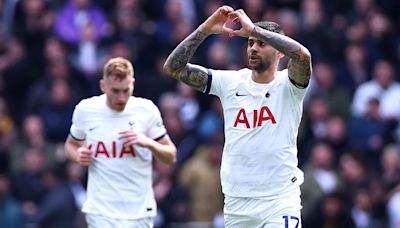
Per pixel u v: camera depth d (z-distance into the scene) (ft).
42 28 173.37
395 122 159.43
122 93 95.76
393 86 164.14
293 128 84.84
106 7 175.32
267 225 84.84
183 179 139.85
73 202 135.95
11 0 176.35
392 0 186.70
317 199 138.72
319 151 142.82
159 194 138.82
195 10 176.45
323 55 171.53
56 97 157.89
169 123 150.51
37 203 145.18
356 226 136.36
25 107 164.86
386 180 146.10
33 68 171.42
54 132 156.87
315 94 162.40
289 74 84.07
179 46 86.38
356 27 176.04
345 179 144.87
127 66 96.07
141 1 177.78
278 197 84.64
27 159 147.23
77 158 98.12
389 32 177.37
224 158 86.38
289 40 82.28
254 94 85.20
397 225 141.90
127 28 170.50
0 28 176.35
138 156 96.63
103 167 96.68
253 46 84.43
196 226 136.56
